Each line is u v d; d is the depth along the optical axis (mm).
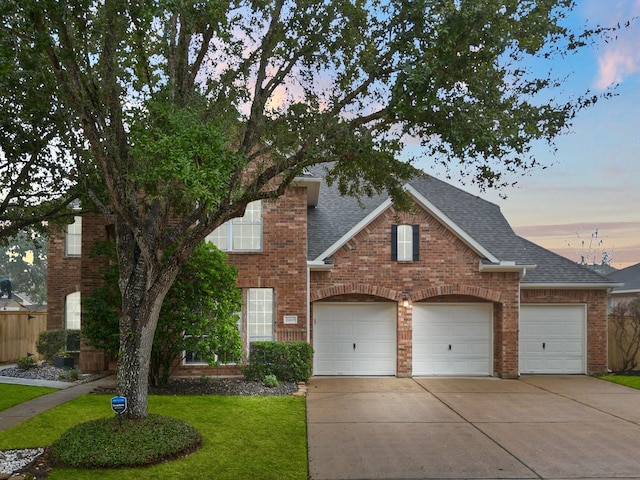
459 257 17625
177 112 7828
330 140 8812
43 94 10008
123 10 7934
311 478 7887
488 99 8484
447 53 7730
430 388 15516
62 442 8406
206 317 13797
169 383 14695
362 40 9289
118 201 8453
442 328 17906
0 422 10289
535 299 18609
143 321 9031
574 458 8945
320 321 17781
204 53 9438
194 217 8984
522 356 18625
